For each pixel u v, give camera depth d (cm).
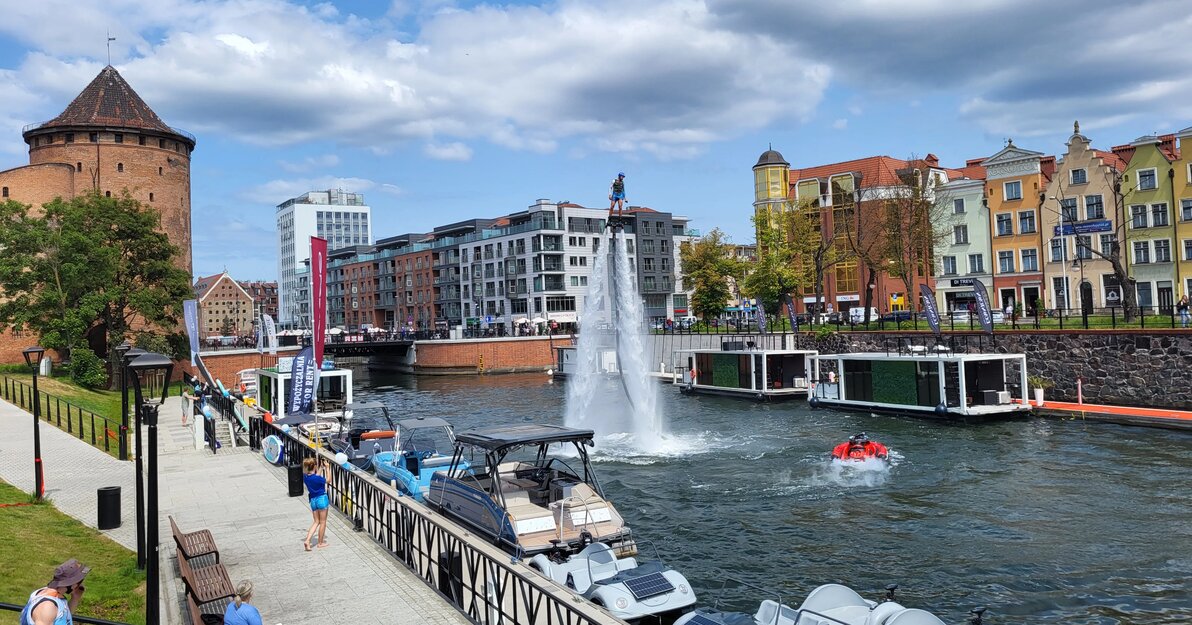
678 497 2567
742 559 1939
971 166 7712
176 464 2766
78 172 8225
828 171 8825
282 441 2747
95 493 2197
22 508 1877
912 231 6544
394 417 5122
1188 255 5756
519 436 1916
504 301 12169
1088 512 2222
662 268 12344
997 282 6956
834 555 1947
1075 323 4650
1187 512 2188
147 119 8694
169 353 6662
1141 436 3288
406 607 1295
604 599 1322
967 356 3897
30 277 6000
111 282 6334
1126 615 1548
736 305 10931
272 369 4762
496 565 1194
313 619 1245
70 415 3591
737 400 5278
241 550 1653
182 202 8931
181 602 1333
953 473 2762
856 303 8169
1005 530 2091
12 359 7181
